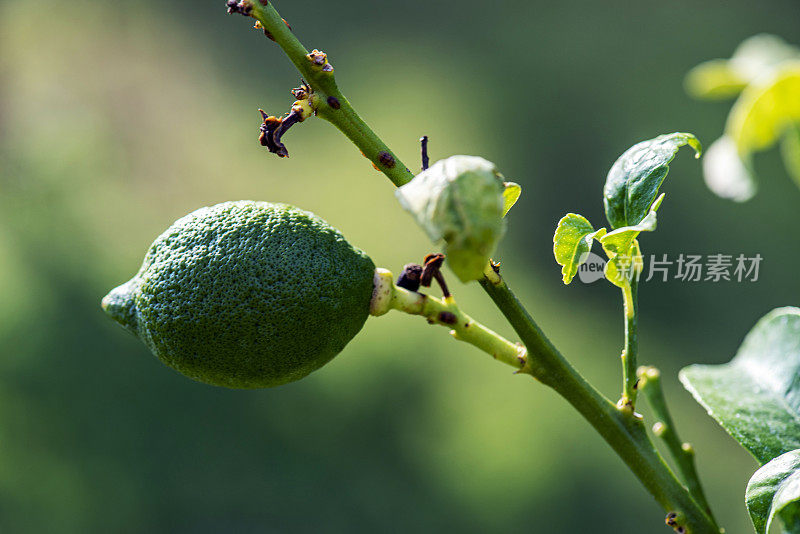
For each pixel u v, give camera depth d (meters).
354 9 3.33
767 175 2.70
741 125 0.65
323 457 2.09
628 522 2.02
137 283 0.55
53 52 3.01
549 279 2.69
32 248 2.41
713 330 2.51
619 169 0.55
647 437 0.55
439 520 2.03
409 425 2.19
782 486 0.52
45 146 2.71
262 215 0.54
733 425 0.56
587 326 2.50
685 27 3.27
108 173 2.73
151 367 2.17
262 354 0.54
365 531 1.99
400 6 3.38
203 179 2.75
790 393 0.57
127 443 2.04
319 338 0.54
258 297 0.54
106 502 1.95
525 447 2.13
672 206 2.70
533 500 2.05
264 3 0.53
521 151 2.98
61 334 2.20
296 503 2.00
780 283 2.54
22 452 1.99
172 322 0.54
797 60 0.66
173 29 3.13
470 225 0.50
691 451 0.57
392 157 0.54
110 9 3.07
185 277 0.54
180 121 2.89
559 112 3.05
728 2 3.28
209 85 3.03
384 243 2.52
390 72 3.19
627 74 3.16
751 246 2.62
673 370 2.44
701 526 0.54
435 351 2.35
